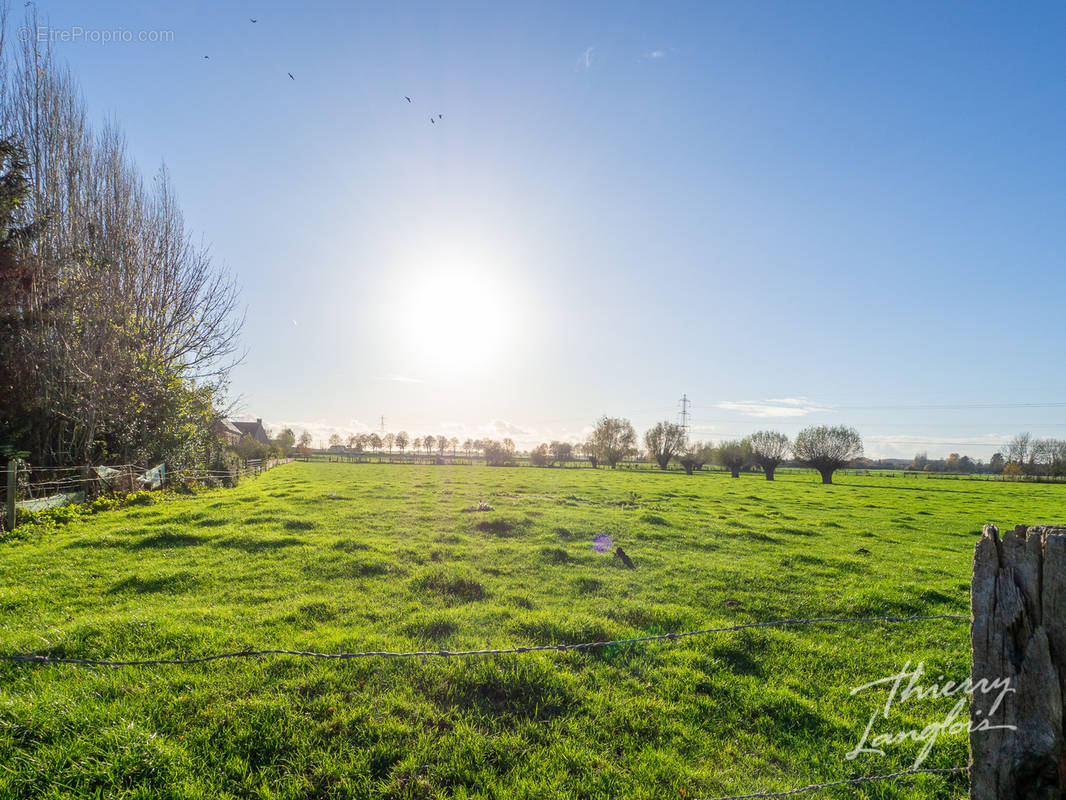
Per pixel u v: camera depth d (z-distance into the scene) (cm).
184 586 1126
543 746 595
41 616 921
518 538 1817
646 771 562
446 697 673
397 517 2142
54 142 2475
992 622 335
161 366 2859
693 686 746
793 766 590
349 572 1255
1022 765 320
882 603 1175
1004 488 6969
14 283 2125
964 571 1576
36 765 501
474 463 10369
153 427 2958
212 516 1889
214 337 3222
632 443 10775
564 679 722
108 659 739
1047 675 320
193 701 629
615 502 3244
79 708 587
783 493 4800
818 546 1938
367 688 676
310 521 1872
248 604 1022
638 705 687
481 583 1189
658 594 1211
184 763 528
